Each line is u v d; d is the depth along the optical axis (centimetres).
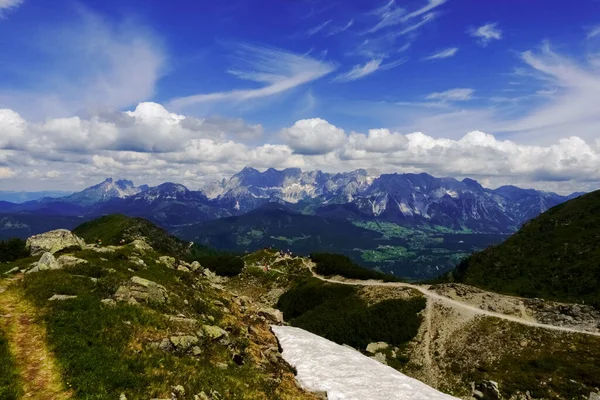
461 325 9106
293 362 3503
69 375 1941
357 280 14575
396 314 10119
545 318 8762
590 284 12375
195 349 2645
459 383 7081
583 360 6781
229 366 2659
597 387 6019
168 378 2092
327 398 2817
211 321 3559
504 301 9981
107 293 3109
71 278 3269
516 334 8175
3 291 2992
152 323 2747
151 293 3278
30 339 2284
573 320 8356
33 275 3341
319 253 18362
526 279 15062
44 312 2616
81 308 2680
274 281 15925
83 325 2428
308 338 4225
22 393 1775
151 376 2052
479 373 7169
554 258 15688
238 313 4544
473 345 8206
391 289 12400
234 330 3616
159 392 1927
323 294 13475
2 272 3831
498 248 19188
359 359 3731
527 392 6278
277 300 14438
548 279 14150
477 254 19775
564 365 6731
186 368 2298
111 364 2069
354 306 11769
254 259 19138
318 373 3250
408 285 12762
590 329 7862
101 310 2678
